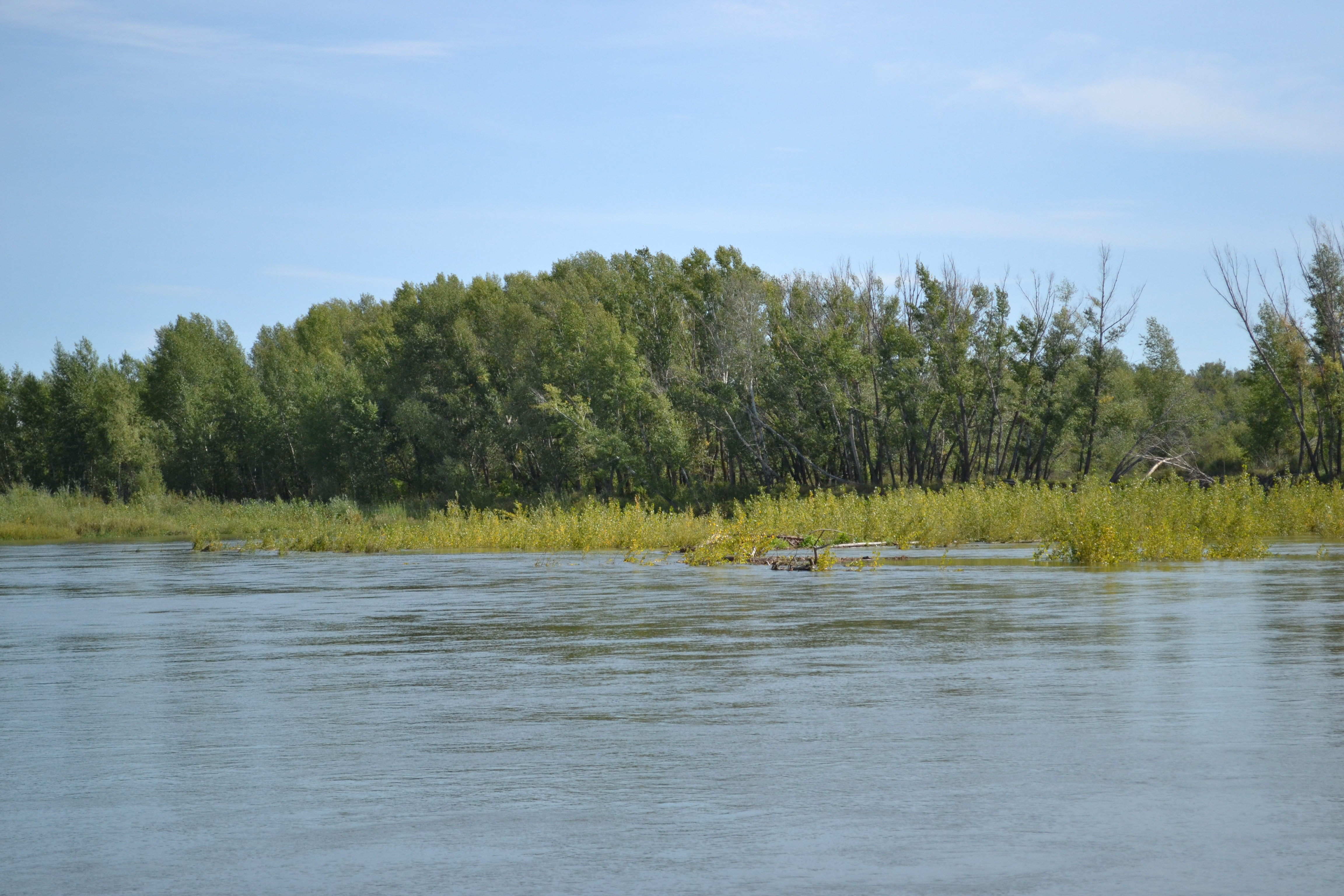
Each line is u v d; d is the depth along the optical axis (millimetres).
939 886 6242
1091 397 89188
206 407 132375
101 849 7113
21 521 84125
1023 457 100500
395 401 116125
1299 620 18031
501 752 9633
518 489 110625
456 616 21047
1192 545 33312
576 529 50562
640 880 6398
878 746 9617
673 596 24344
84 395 127125
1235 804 7766
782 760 9172
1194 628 17172
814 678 13148
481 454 111562
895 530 44406
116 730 10797
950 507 46312
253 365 172750
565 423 98062
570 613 21172
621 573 32656
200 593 27953
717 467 109188
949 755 9242
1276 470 96562
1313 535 45531
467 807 7941
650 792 8242
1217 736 9805
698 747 9695
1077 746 9492
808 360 92000
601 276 122125
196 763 9391
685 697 12078
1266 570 28516
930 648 15461
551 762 9219
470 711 11484
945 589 24547
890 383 89000
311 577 32906
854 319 95250
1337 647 15078
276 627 19734
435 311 115250
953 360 89750
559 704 11805
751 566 35375
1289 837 7039
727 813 7676
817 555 34469
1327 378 82812
